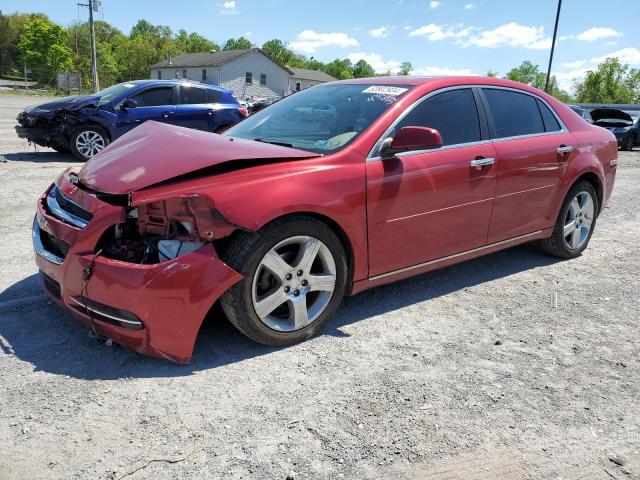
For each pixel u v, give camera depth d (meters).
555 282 4.55
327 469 2.22
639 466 2.33
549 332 3.58
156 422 2.47
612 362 3.21
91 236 2.81
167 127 3.74
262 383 2.82
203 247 2.79
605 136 5.20
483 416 2.62
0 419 2.45
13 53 89.38
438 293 4.20
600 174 5.05
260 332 3.06
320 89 4.37
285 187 2.98
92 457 2.24
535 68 79.75
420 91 3.77
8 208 6.27
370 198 3.33
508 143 4.18
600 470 2.29
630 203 8.23
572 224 5.00
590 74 62.62
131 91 10.76
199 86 11.57
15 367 2.88
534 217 4.53
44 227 3.10
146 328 2.75
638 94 61.91
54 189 3.53
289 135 3.76
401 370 3.01
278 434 2.43
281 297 3.09
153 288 2.69
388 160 3.45
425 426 2.52
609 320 3.81
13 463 2.18
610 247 5.69
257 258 2.91
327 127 3.69
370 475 2.20
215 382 2.81
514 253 5.33
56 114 10.13
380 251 3.48
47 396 2.63
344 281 3.35
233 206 2.79
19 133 10.30
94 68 42.06
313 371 2.96
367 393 2.77
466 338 3.45
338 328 3.51
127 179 2.92
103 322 2.85
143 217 2.84
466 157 3.84
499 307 3.97
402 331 3.50
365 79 4.31
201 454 2.28
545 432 2.52
